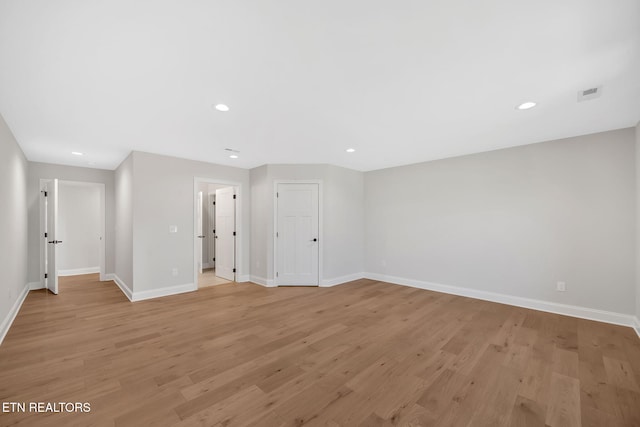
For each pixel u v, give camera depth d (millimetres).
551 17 1494
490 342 2770
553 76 2109
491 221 4195
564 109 2705
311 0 1380
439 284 4754
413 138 3617
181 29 1590
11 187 3371
